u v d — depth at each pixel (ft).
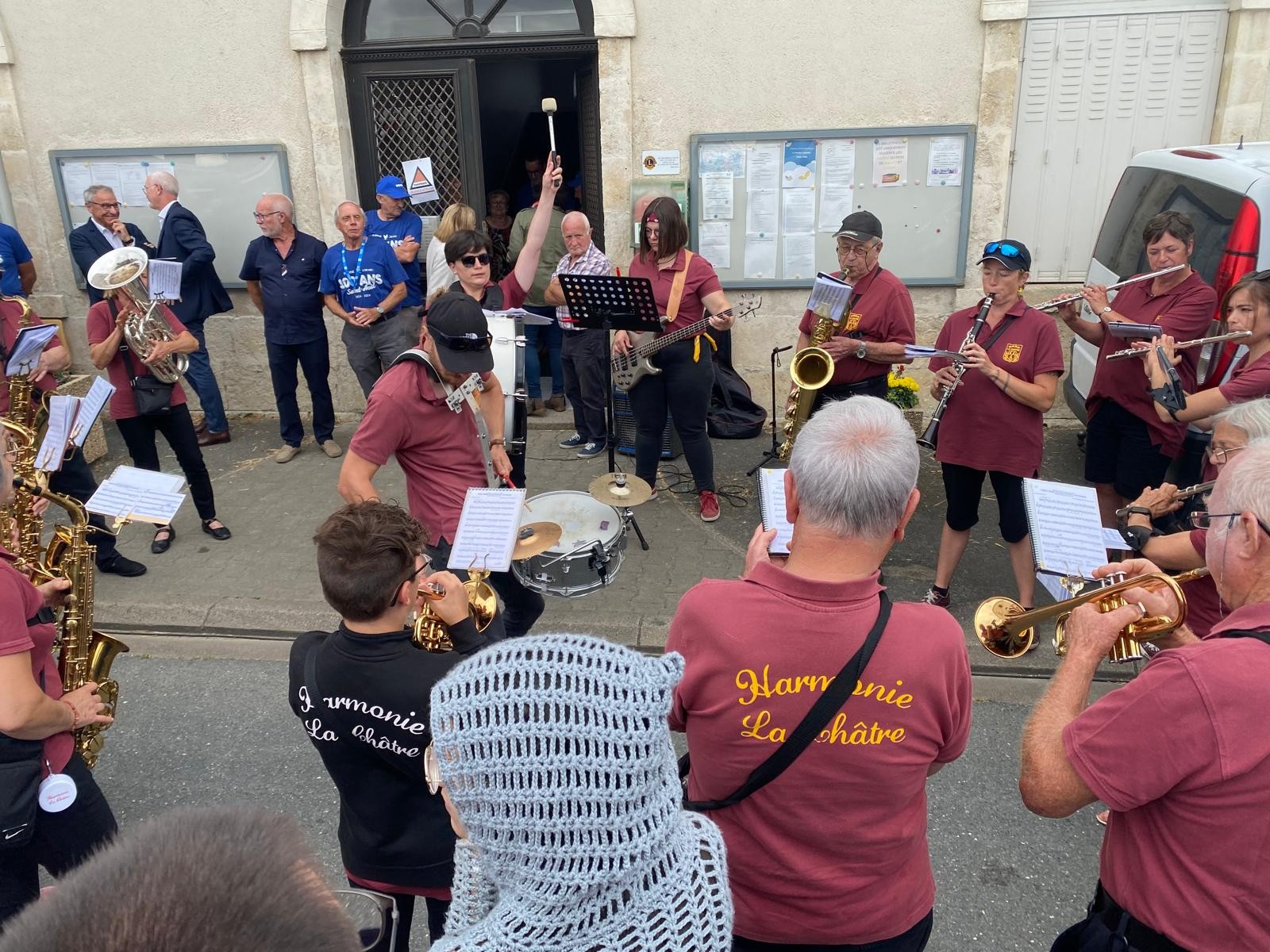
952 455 13.79
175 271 16.06
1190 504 13.16
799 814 5.43
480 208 23.62
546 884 3.62
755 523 18.19
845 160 21.36
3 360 14.98
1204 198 15.60
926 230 21.68
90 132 22.82
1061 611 6.80
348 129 22.81
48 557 9.45
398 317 21.49
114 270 15.64
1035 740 5.64
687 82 21.29
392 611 6.61
